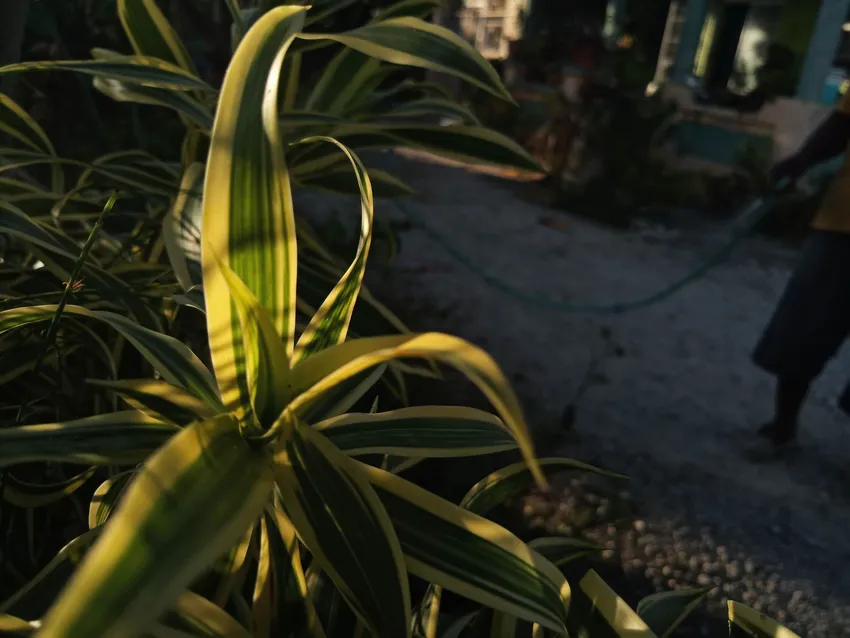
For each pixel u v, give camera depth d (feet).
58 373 3.92
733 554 6.84
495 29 35.19
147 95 4.50
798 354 8.14
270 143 1.86
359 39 2.69
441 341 1.50
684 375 10.80
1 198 4.52
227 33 15.94
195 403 2.35
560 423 8.84
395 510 2.16
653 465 8.21
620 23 28.17
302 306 4.60
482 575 2.06
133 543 1.36
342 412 2.50
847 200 7.62
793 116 21.52
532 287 13.79
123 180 4.59
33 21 8.23
